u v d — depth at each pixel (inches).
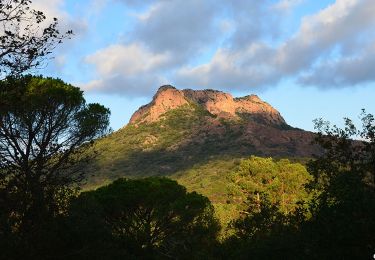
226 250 1336.1
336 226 537.6
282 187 1647.4
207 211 1407.5
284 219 985.5
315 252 572.4
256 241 966.4
